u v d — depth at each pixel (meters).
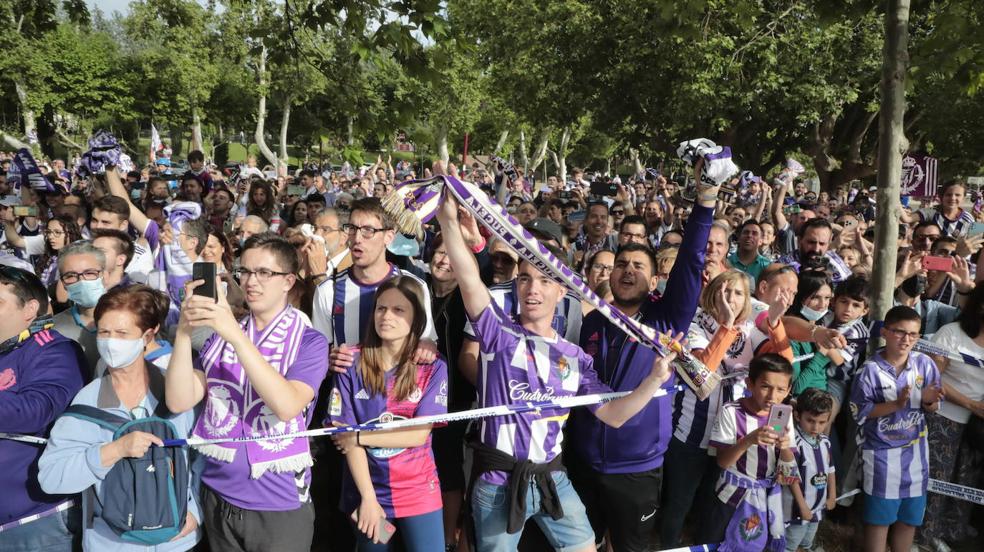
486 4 24.53
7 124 42.09
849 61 19.34
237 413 3.04
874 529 4.38
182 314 2.77
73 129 43.88
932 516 4.68
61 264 3.74
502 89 25.12
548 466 3.25
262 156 55.16
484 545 3.28
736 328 4.07
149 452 2.96
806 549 4.67
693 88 18.30
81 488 2.91
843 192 21.12
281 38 7.08
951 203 8.59
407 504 3.28
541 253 3.05
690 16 6.39
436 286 4.35
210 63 42.97
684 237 3.52
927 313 5.54
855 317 4.87
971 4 5.57
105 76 42.81
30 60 36.00
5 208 7.21
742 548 3.89
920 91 20.83
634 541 3.65
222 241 5.25
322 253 4.65
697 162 3.42
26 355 3.13
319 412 4.02
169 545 3.06
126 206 5.50
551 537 3.32
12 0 9.34
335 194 13.09
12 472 3.03
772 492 3.93
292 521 3.12
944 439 4.63
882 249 4.74
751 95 18.55
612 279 3.86
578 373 3.33
